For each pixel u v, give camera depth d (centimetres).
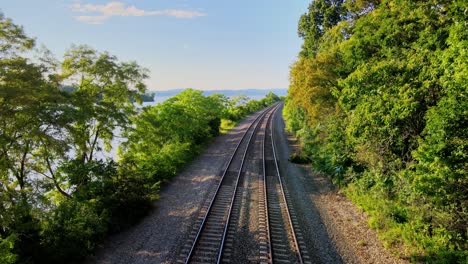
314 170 1931
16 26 1001
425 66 1000
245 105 6531
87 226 980
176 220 1199
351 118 1341
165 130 2275
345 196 1498
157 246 1000
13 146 1011
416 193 997
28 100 970
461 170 805
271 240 1041
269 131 3678
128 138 1667
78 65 1455
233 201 1380
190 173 1883
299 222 1196
